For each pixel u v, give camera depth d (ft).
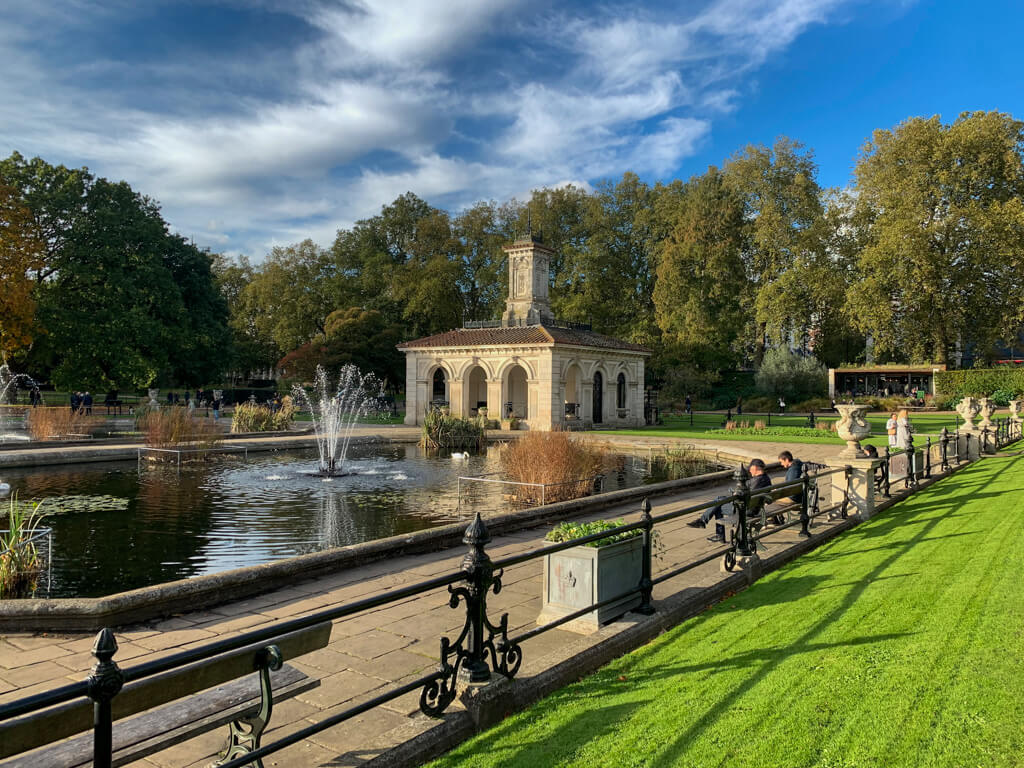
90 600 23.76
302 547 39.65
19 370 151.43
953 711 14.37
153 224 156.97
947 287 168.86
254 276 257.14
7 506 50.90
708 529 40.55
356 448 100.01
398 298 214.28
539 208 219.41
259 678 13.65
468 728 15.46
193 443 84.43
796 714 14.97
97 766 9.34
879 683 16.05
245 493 58.34
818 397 195.52
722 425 147.33
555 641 21.15
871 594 23.43
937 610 20.52
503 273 212.02
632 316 222.89
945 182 165.58
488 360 137.49
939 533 31.86
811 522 39.91
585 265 206.59
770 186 204.33
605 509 47.73
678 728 14.84
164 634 23.30
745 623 22.18
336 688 18.62
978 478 50.42
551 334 132.05
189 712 12.46
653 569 31.01
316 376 184.55
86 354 140.15
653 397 187.01
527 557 17.81
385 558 33.40
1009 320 165.37
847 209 196.95
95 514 48.80
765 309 199.93
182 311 160.86
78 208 146.51
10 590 29.99
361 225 240.53
